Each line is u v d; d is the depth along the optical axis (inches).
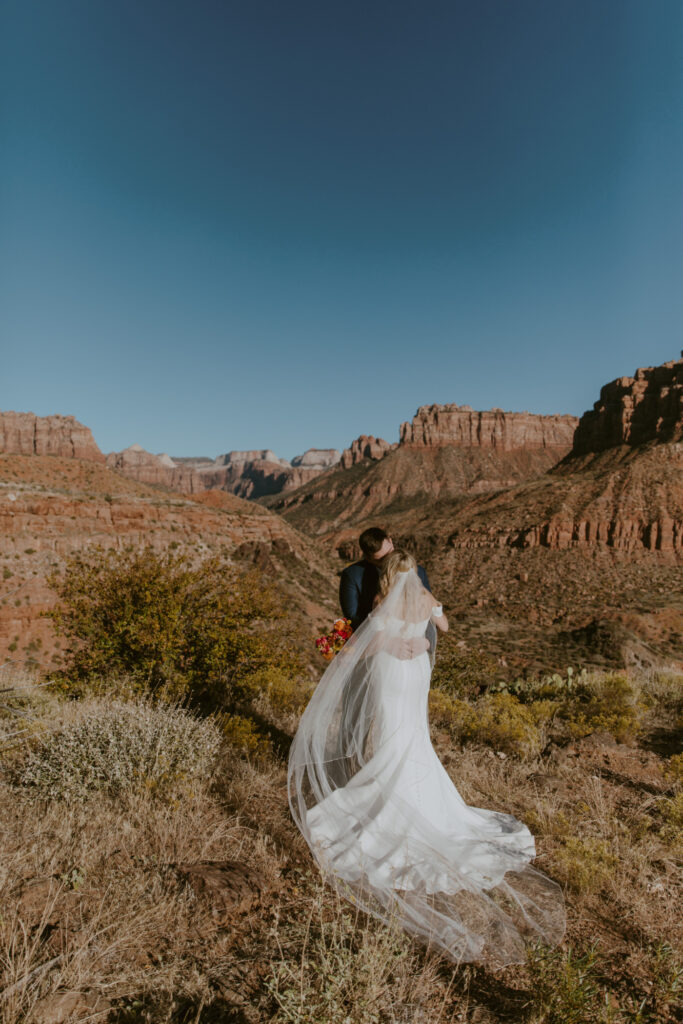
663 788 175.5
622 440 4995.1
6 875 101.7
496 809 153.9
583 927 105.1
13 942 81.7
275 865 118.6
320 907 96.5
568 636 2282.2
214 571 336.8
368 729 124.6
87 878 106.8
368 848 113.1
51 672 287.0
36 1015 73.0
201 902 102.2
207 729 177.8
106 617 300.7
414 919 99.3
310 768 124.4
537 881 115.8
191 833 126.3
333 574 2196.1
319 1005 74.7
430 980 85.7
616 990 88.8
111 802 140.3
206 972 85.0
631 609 2539.4
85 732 158.2
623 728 226.7
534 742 215.6
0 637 1112.2
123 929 91.2
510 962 92.3
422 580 130.6
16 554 1228.5
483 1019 80.5
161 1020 73.8
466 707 267.0
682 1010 84.2
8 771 155.9
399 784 118.3
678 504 3238.2
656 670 374.0
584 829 143.8
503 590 3083.2
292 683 311.4
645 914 107.9
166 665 287.9
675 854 131.1
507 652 2119.8
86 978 80.2
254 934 95.3
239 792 150.3
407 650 123.3
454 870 108.7
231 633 306.2
